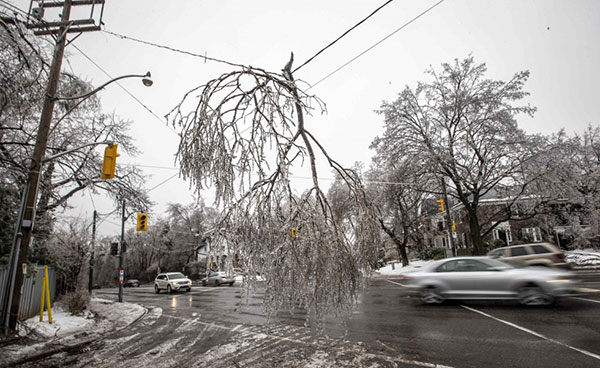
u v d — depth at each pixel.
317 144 4.02
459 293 9.87
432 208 31.89
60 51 9.55
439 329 7.24
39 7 9.30
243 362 5.86
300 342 6.89
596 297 9.64
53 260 16.02
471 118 22.16
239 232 3.50
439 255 31.53
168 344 7.62
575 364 4.82
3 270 9.16
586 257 22.47
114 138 17.19
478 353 5.54
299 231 3.43
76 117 14.80
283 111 4.18
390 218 28.52
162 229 52.97
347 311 3.83
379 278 23.05
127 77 9.42
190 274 47.47
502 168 21.72
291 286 3.45
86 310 14.18
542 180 20.48
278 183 3.63
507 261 13.91
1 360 6.71
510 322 7.41
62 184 15.69
